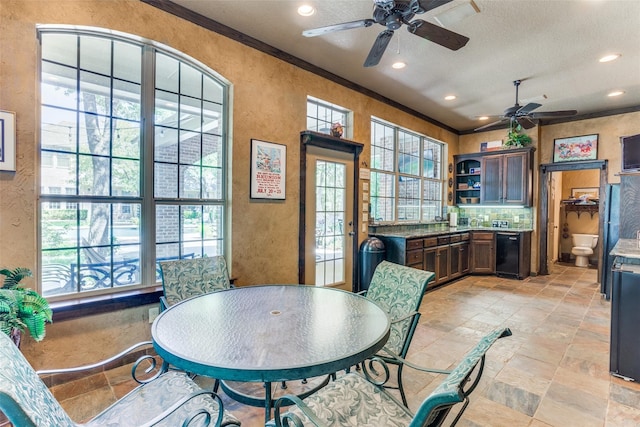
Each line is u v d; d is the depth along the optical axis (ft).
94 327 7.70
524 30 9.62
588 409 6.57
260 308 5.99
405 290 6.79
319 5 8.68
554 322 11.53
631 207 13.80
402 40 10.25
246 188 10.53
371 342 4.55
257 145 10.75
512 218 20.30
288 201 11.78
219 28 9.66
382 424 4.11
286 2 8.56
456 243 18.07
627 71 12.52
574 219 24.16
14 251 6.74
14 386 2.55
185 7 8.85
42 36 7.32
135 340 8.31
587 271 20.79
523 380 7.69
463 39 7.52
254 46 10.54
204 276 8.20
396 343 6.37
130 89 8.52
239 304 6.24
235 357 4.09
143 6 8.22
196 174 9.75
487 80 13.62
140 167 8.68
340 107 13.80
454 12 7.10
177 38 8.80
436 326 11.13
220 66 9.72
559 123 19.08
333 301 6.45
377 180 16.79
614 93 14.93
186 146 9.53
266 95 10.94
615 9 8.53
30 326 5.47
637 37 9.97
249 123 10.52
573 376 7.88
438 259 16.61
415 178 19.31
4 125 6.55
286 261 11.75
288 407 6.38
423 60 11.77
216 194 10.19
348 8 8.80
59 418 3.16
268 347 4.38
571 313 12.51
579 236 23.20
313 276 12.77
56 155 7.50
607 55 11.21
